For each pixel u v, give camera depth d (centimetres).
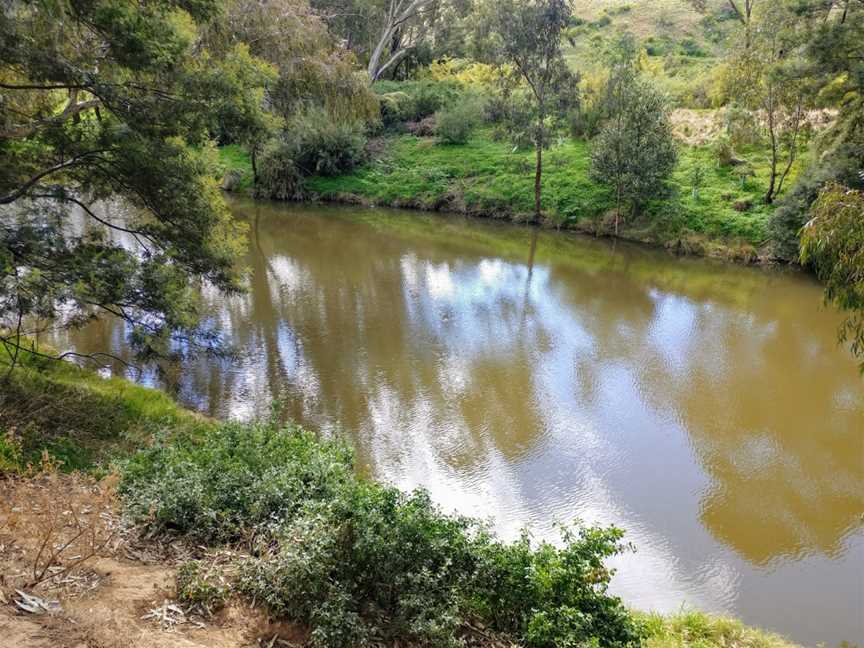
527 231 3025
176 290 1059
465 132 3891
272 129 1065
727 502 1033
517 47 2986
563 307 1967
